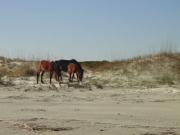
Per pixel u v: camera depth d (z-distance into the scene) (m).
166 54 42.81
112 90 32.59
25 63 42.84
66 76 41.31
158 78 39.00
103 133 13.23
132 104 23.03
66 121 15.74
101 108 20.81
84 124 14.98
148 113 18.84
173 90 31.47
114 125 14.81
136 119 16.75
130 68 41.00
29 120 16.00
